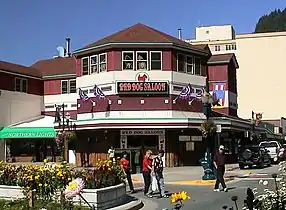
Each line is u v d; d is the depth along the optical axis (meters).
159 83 39.00
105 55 39.84
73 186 11.35
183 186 24.30
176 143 39.75
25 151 47.31
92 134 40.66
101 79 39.94
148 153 20.22
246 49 93.69
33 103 49.03
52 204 13.44
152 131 39.31
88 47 40.94
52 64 52.62
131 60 39.19
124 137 39.28
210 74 47.56
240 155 36.25
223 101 47.16
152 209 16.12
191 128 38.62
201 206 16.36
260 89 92.69
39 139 47.47
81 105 41.75
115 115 38.88
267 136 59.16
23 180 15.48
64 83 49.03
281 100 91.69
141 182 28.16
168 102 39.06
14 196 15.30
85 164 40.72
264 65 92.81
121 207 15.38
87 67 41.34
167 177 29.66
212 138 27.62
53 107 49.38
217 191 21.17
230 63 48.66
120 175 17.06
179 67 40.22
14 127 46.31
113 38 40.38
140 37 39.84
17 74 47.12
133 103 38.97
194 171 34.22
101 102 39.78
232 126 41.19
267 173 30.69
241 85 93.69
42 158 47.19
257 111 92.62
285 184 7.96
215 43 115.88
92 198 14.50
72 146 43.62
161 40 39.31
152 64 39.28
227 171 33.22
